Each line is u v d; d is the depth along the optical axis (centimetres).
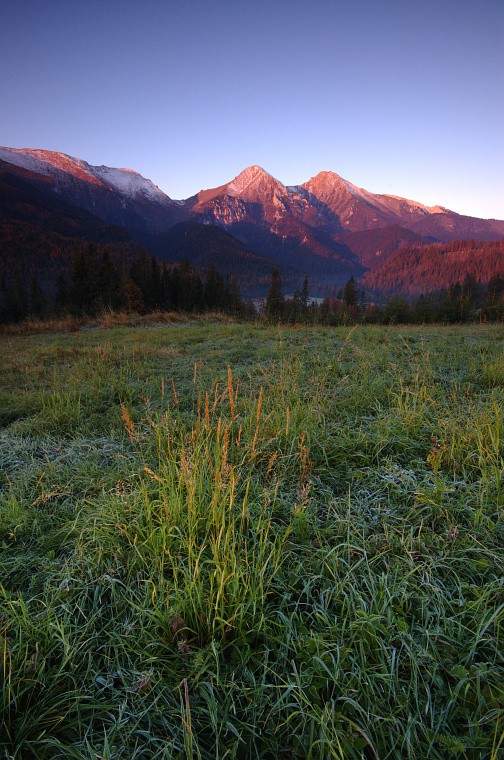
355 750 145
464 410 423
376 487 301
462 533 243
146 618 201
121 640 187
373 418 422
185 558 223
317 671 169
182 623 187
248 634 191
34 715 159
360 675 164
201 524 250
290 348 849
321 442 364
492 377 533
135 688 167
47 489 311
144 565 228
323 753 141
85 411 499
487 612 184
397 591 199
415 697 156
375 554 232
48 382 641
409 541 235
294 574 216
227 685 168
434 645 176
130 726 156
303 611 200
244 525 254
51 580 222
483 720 146
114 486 315
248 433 373
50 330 1522
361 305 9175
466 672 163
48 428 451
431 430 380
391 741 147
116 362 795
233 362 784
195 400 527
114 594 209
